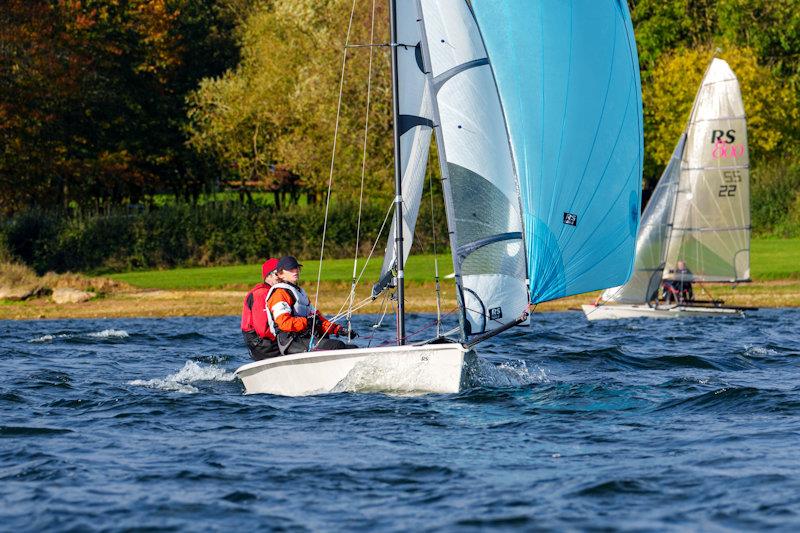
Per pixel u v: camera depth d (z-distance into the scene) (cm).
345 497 3116
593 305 10625
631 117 5059
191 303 12488
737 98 10906
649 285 10569
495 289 4772
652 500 3033
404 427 4109
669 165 10775
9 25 18900
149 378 5781
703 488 3148
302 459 3591
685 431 4025
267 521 2878
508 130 4853
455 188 4734
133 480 3328
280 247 17525
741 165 10962
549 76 4884
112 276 15275
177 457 3653
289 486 3241
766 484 3178
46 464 3553
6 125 18750
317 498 3103
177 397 4953
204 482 3297
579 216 4922
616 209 5012
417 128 4731
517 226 4794
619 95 5025
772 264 14575
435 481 3284
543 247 4850
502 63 4869
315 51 19988
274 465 3506
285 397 4862
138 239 16712
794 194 18912
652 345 7319
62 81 19162
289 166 19850
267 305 4959
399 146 4700
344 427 4128
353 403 4603
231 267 16525
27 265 15988
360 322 10112
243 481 3303
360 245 17738
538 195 4850
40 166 19438
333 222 17662
